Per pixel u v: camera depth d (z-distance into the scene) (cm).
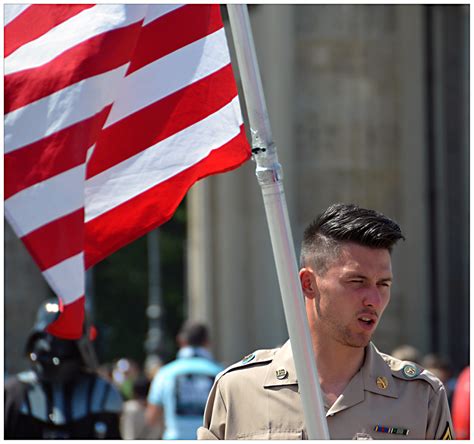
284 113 2942
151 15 880
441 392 855
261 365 861
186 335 1967
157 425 1944
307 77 2970
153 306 8375
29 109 805
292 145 2948
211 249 3416
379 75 3012
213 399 869
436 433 849
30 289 3069
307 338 805
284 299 810
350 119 2981
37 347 1233
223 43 884
